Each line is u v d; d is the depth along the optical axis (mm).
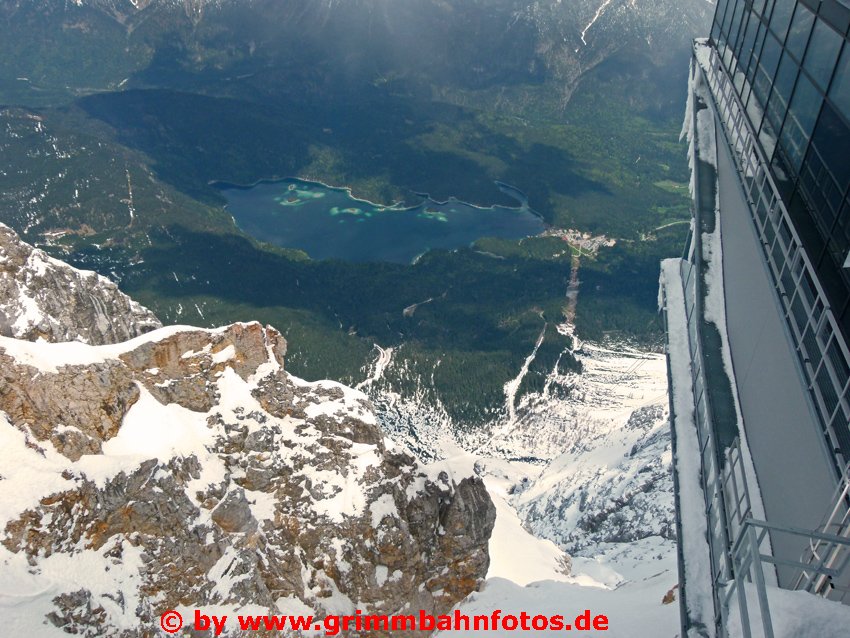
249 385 45312
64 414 33719
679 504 16656
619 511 96688
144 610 31359
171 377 41781
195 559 34875
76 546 30891
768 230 19281
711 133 27984
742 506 16297
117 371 37250
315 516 43469
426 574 45344
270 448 43750
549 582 46500
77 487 31641
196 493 37344
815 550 13375
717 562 13805
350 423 47500
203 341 43750
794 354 15336
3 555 28406
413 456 47750
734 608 11828
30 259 41344
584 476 124500
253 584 37094
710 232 23875
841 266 15430
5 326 38219
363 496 44781
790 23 20578
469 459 50188
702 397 19141
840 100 16406
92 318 43844
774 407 16109
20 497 29812
